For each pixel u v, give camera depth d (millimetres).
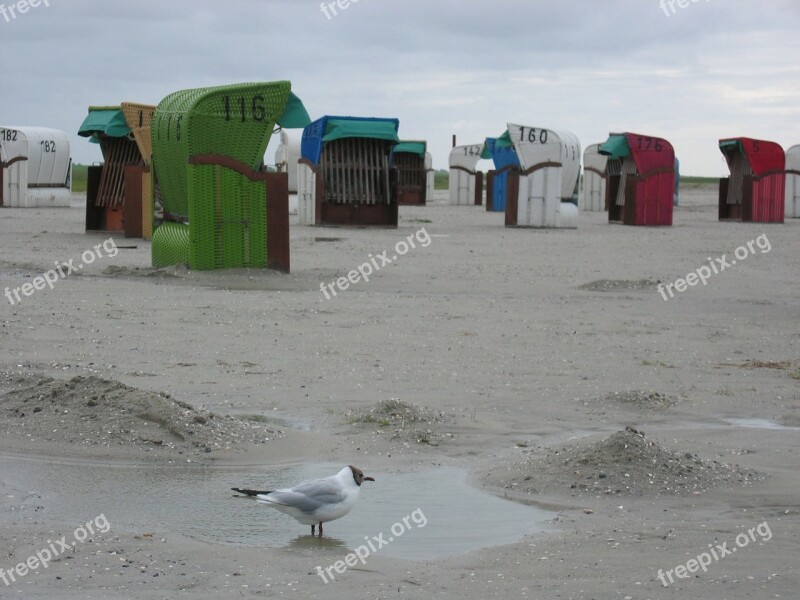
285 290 22266
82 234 36438
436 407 12164
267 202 24297
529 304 21234
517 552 7535
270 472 9672
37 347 15141
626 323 18984
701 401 12844
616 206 49812
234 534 8008
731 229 45406
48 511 8453
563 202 46031
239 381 13320
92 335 16234
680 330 18328
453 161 76062
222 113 23547
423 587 6805
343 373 13961
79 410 10938
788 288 25188
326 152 42781
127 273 24281
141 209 34688
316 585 6840
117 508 8578
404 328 17766
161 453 10086
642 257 32031
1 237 34469
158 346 15516
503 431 11195
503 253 32406
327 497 7859
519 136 44938
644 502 8828
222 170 23797
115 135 35125
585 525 8227
